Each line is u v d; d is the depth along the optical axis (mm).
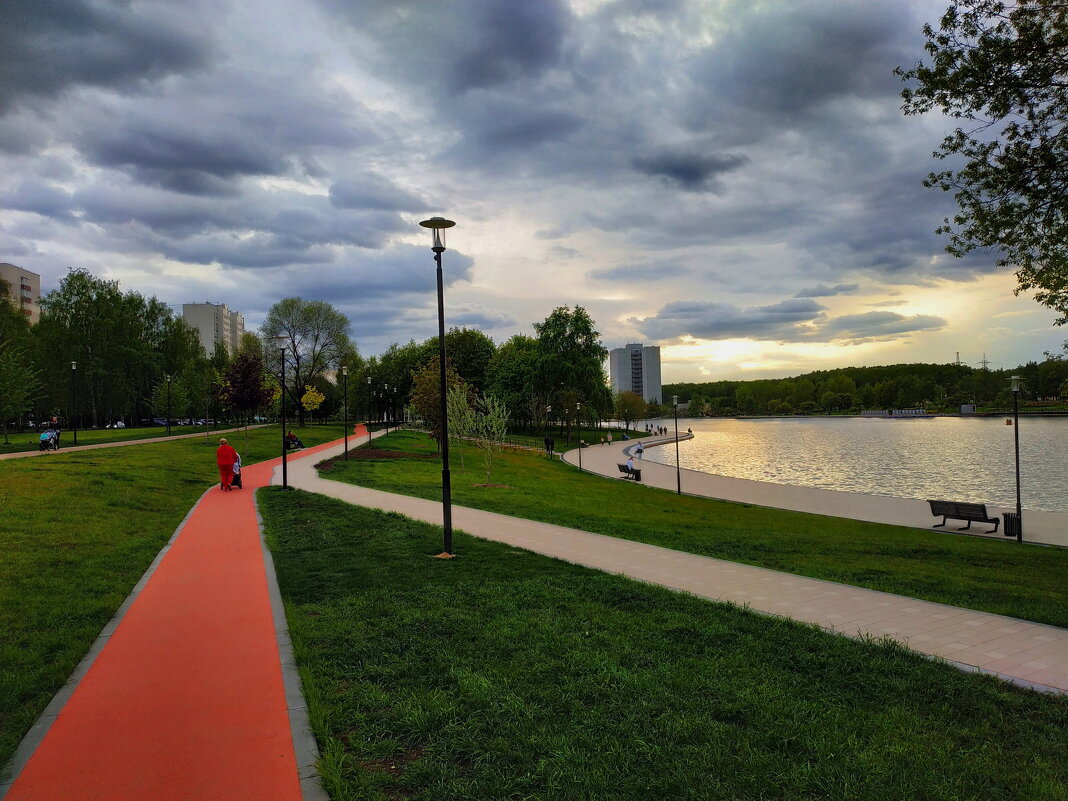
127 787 3988
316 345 68625
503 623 7191
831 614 7938
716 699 5250
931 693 5406
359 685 5504
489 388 76812
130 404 65000
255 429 58875
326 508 16828
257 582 9180
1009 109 11961
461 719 4895
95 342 61281
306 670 5734
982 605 8672
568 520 16766
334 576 9469
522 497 22672
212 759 4328
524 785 3982
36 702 5238
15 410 36938
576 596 8422
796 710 5055
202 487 21500
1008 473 39781
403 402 81438
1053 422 112000
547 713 4973
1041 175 11797
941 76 12078
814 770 4156
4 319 57938
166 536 12750
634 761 4277
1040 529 20641
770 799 3867
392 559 10672
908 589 9703
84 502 14789
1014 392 19438
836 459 53531
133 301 66500
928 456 53281
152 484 19484
